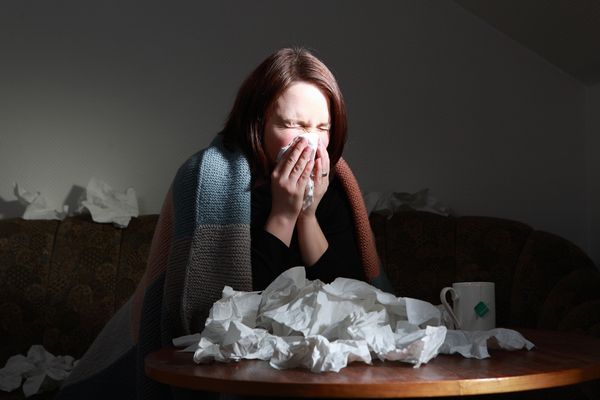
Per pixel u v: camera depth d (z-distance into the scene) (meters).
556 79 2.59
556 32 2.37
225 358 0.90
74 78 2.51
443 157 2.55
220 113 2.55
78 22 2.53
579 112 2.58
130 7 2.55
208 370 0.84
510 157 2.56
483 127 2.57
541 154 2.56
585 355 0.92
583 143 2.57
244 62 2.58
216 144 1.31
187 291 1.17
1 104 2.47
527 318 2.01
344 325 0.94
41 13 2.52
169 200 1.30
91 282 2.10
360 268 1.38
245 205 1.20
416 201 2.39
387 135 2.56
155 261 1.28
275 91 1.26
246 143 1.29
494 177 2.55
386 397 0.73
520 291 2.04
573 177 2.55
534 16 2.36
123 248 2.16
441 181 2.54
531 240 2.13
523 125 2.57
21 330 2.04
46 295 2.08
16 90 2.48
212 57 2.57
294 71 1.27
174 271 1.19
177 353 1.00
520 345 0.96
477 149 2.56
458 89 2.59
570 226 2.53
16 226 2.17
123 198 2.28
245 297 1.02
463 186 2.54
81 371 1.40
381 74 2.59
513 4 2.38
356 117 2.56
